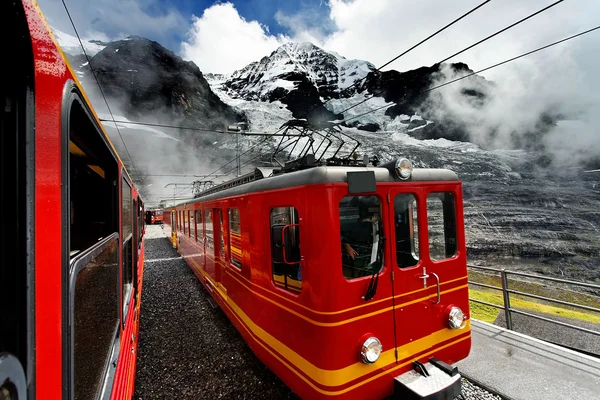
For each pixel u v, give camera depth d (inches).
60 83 46.2
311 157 146.4
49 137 42.7
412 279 129.4
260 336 154.4
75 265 50.4
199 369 177.6
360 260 124.9
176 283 378.3
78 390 53.6
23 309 36.8
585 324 311.3
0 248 36.6
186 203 434.3
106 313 81.1
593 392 134.4
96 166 101.7
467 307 146.8
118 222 105.7
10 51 37.1
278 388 157.0
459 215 147.4
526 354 168.2
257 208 154.1
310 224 115.0
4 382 29.5
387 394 121.3
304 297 118.9
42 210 40.5
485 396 137.7
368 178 118.0
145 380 168.4
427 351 131.8
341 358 110.1
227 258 211.9
